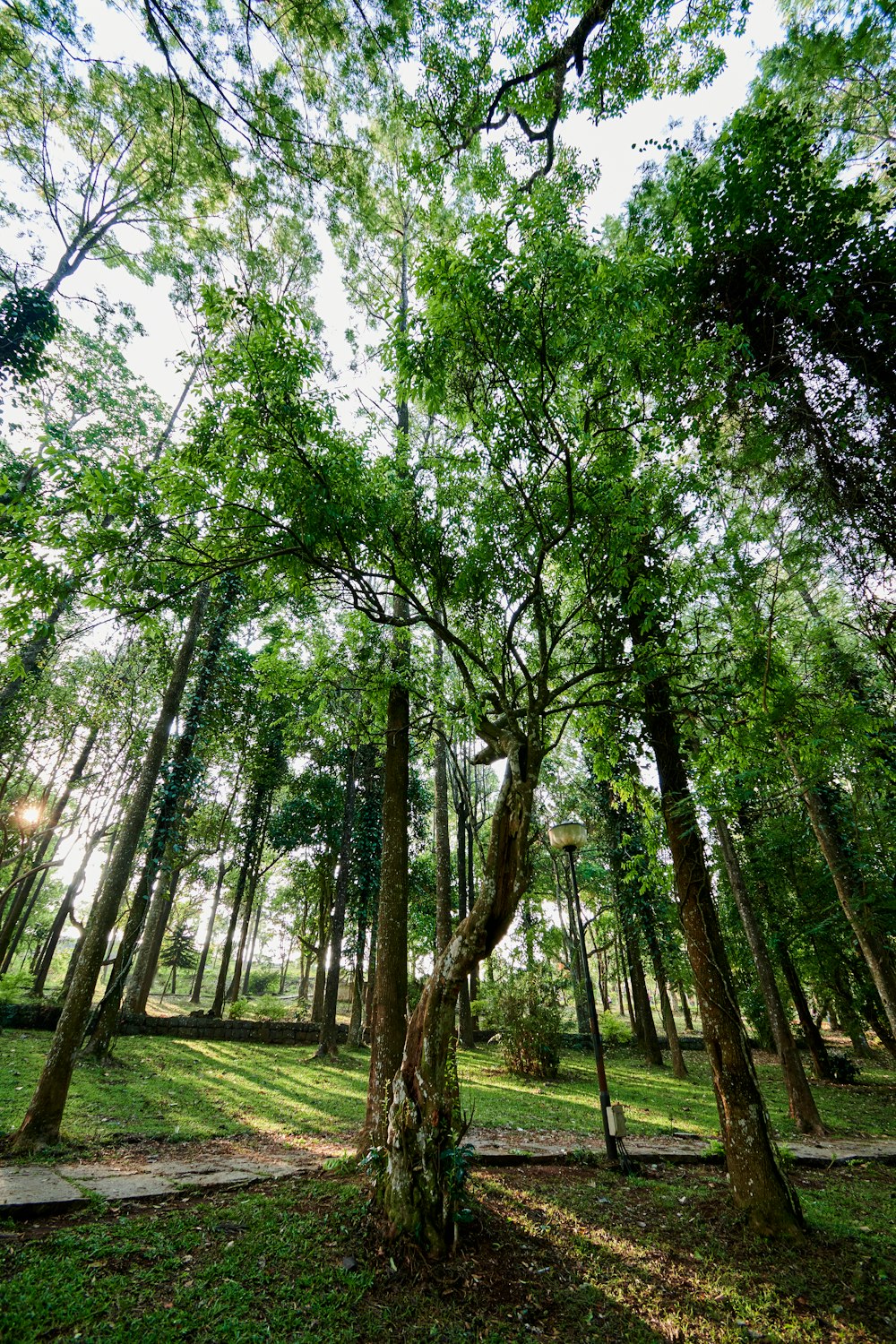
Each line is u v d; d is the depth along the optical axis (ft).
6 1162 18.39
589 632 22.68
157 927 57.36
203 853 60.70
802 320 16.01
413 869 74.49
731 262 16.96
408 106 20.77
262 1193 17.19
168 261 42.27
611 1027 68.59
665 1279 14.34
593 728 24.71
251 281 27.14
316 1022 52.60
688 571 18.84
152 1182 17.43
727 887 45.19
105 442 55.72
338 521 17.20
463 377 16.63
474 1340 11.43
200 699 45.68
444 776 53.78
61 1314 10.93
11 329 38.88
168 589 17.16
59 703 43.98
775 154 15.55
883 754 20.47
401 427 29.09
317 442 17.08
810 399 16.22
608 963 96.43
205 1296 11.89
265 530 18.12
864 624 16.63
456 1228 13.94
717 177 16.31
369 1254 13.75
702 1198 19.36
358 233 31.89
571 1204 18.16
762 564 17.38
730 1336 12.18
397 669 24.31
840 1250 16.06
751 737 19.44
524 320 14.58
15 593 14.75
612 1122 22.76
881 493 15.38
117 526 15.88
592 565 20.01
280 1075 36.42
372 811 59.88
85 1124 22.65
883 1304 13.46
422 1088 15.07
